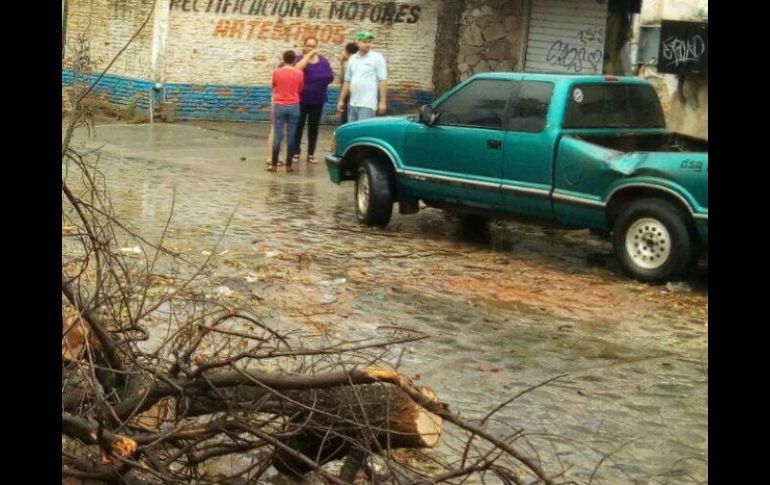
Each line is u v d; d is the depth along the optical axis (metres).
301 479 5.21
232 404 4.66
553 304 9.33
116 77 23.34
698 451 6.08
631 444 6.15
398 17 24.20
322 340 7.63
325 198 14.50
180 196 13.75
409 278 9.97
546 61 21.69
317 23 23.97
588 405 6.78
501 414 6.51
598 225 10.66
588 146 10.62
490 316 8.80
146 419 4.91
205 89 23.34
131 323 5.26
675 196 9.95
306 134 22.03
